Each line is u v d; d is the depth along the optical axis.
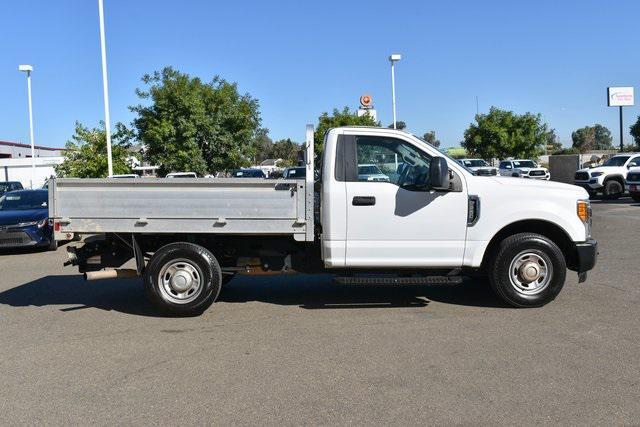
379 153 6.92
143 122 25.44
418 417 4.13
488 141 49.25
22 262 12.26
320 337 6.07
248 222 6.84
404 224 6.83
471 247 6.88
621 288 8.09
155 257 6.92
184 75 25.97
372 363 5.25
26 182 52.22
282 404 4.41
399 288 8.43
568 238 7.08
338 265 6.88
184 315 7.01
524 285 7.01
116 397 4.62
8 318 7.16
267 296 8.07
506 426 3.97
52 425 4.14
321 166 7.05
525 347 5.61
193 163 25.28
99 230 6.91
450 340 5.87
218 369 5.20
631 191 23.00
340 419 4.13
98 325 6.76
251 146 28.33
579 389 4.57
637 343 5.68
